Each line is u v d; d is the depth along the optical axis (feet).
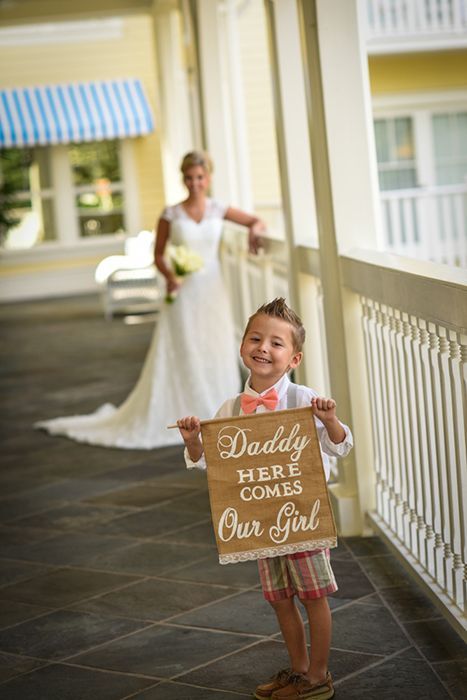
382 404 13.32
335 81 13.82
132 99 53.88
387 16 37.04
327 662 9.81
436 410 10.53
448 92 40.75
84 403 26.17
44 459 20.84
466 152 41.32
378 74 40.24
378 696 9.50
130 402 22.21
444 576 10.91
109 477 18.99
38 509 17.19
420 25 36.96
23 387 29.22
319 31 13.69
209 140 26.91
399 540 12.92
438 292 9.71
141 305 45.06
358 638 10.86
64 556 14.60
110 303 43.29
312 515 8.98
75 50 54.60
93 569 13.93
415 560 12.16
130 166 55.52
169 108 39.63
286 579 9.53
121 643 11.32
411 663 10.14
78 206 55.52
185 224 21.21
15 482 19.15
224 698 9.77
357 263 12.92
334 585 9.39
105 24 54.44
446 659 10.16
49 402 26.71
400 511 13.00
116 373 30.22
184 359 21.42
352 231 13.99
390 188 41.34
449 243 36.06
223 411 9.68
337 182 13.93
